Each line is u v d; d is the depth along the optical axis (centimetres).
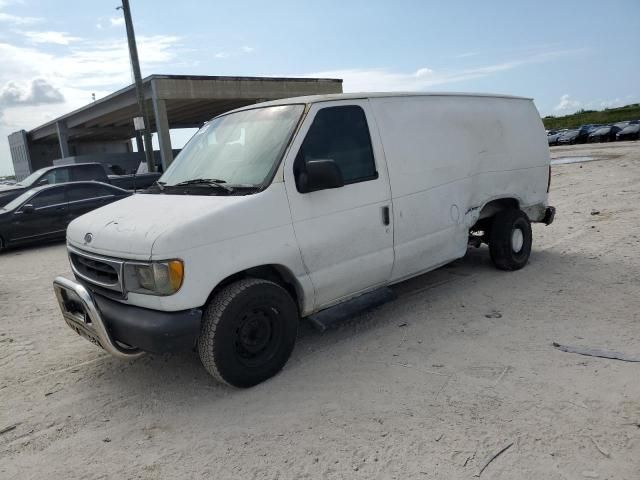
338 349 451
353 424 331
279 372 411
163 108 2300
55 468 313
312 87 2764
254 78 2523
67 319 423
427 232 502
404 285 616
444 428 319
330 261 424
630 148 3005
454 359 412
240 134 450
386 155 464
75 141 4944
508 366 392
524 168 629
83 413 377
